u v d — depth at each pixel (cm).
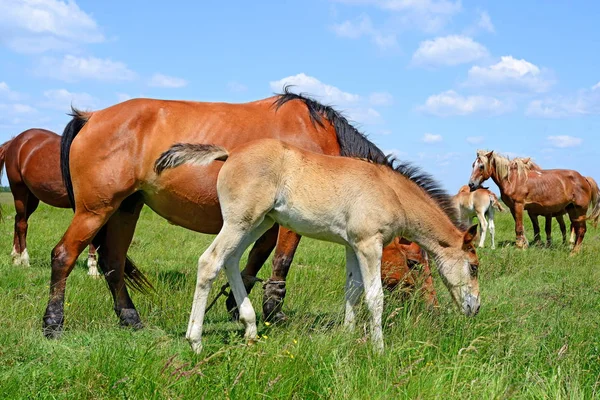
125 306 666
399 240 693
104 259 671
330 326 594
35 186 1036
